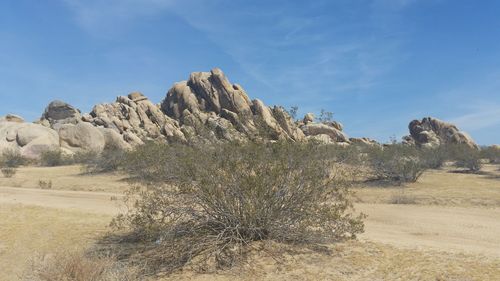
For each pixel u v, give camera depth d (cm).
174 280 966
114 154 3734
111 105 7531
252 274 966
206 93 6412
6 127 5794
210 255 1045
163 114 7112
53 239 1308
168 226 1051
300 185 1071
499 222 1752
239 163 1052
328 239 1143
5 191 2648
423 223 1703
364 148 3500
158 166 1114
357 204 2289
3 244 1289
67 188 3003
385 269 953
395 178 3216
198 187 1055
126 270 942
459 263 960
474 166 4156
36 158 5203
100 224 1452
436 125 7000
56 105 7488
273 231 1093
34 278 975
